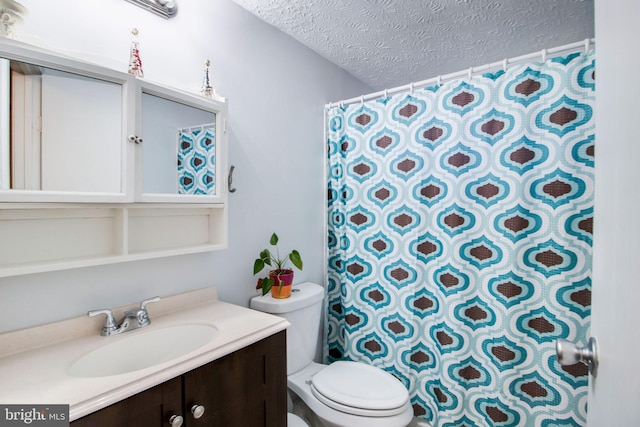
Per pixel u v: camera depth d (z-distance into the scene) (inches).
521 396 53.6
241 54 58.0
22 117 31.6
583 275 48.6
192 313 47.7
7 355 34.3
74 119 34.8
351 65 81.7
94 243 39.9
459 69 83.6
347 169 74.6
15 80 31.2
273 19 61.6
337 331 78.0
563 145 49.6
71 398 26.6
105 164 36.7
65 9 37.4
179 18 48.7
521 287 53.2
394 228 67.1
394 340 67.1
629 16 16.8
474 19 60.2
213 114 48.4
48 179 33.0
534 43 69.4
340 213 76.2
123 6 42.4
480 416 57.1
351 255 74.0
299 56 70.8
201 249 47.2
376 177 69.7
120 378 29.5
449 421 59.5
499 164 54.8
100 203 36.2
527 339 52.9
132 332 40.9
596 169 25.1
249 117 59.8
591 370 24.0
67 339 38.4
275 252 66.0
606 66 21.7
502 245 54.7
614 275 19.1
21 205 30.5
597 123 24.8
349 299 74.2
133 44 40.3
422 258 63.7
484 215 56.4
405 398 51.3
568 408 49.9
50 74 33.4
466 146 57.9
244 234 59.6
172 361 32.5
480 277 57.1
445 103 60.2
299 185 71.9
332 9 57.9
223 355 36.2
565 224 49.7
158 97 41.5
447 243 60.2
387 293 68.2
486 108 55.8
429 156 62.4
